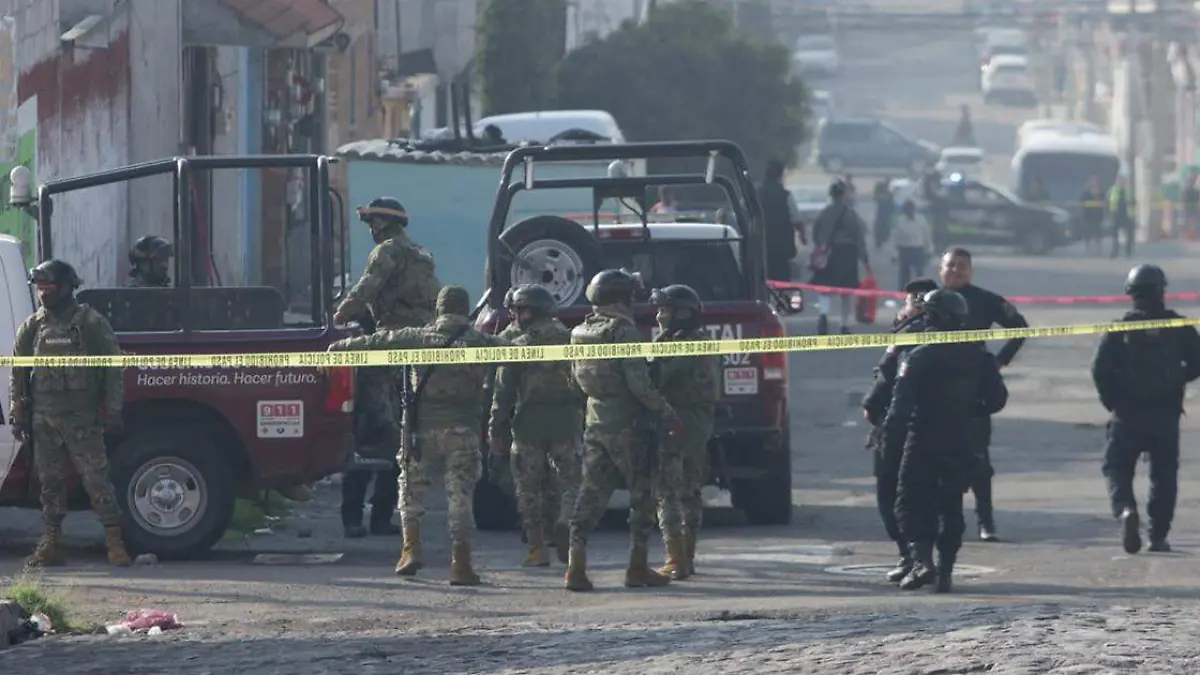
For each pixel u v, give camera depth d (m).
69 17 73.25
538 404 47.59
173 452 49.81
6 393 49.94
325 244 51.06
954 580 45.91
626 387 44.22
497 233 55.91
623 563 49.50
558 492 48.62
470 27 132.12
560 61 159.75
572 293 56.59
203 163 51.19
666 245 59.34
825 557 50.12
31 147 70.94
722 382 54.66
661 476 45.69
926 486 43.97
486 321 55.91
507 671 32.06
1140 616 35.16
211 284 59.31
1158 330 50.31
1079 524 56.66
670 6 171.88
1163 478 50.72
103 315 51.78
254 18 75.75
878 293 93.88
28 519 58.91
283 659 34.31
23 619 38.66
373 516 55.75
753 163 169.12
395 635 37.19
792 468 71.94
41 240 51.91
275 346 50.59
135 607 41.88
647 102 164.75
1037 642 31.97
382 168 82.38
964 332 43.84
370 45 124.44
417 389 45.50
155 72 73.94
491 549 52.28
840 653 31.73
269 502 59.56
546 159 56.44
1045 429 81.62
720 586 45.06
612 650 33.47
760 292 56.34
